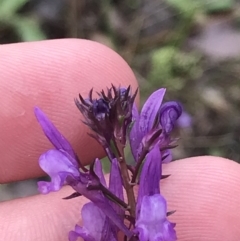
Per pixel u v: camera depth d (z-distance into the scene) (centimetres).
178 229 6
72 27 11
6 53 7
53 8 11
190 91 10
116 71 7
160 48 11
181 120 10
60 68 7
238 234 6
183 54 10
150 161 5
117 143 5
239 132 10
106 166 9
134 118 6
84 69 7
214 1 11
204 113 10
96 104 5
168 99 10
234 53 11
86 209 5
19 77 7
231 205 6
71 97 7
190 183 6
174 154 10
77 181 5
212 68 11
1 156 7
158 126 6
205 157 7
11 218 7
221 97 10
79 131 7
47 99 7
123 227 5
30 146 7
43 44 7
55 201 7
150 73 10
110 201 5
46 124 5
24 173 7
